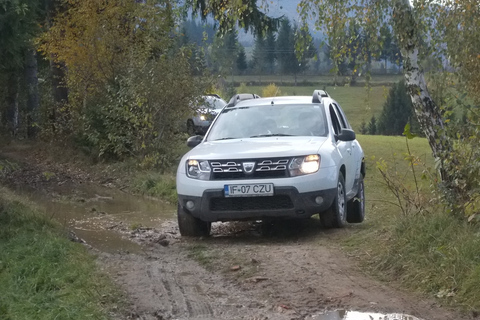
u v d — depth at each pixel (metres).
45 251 7.22
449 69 8.58
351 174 10.10
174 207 12.75
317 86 117.88
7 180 16.36
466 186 7.57
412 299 5.90
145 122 17.41
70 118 23.94
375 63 9.05
